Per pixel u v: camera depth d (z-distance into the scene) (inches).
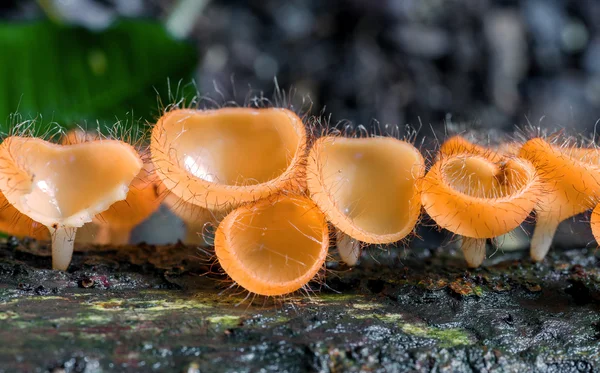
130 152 8.4
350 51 15.4
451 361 8.1
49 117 10.8
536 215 8.9
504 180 8.5
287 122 8.5
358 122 15.1
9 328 8.0
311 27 15.6
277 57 15.6
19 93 10.8
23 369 7.6
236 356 7.9
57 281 8.6
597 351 8.2
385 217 8.5
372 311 8.5
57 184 8.4
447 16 15.5
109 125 10.9
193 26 15.3
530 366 8.1
